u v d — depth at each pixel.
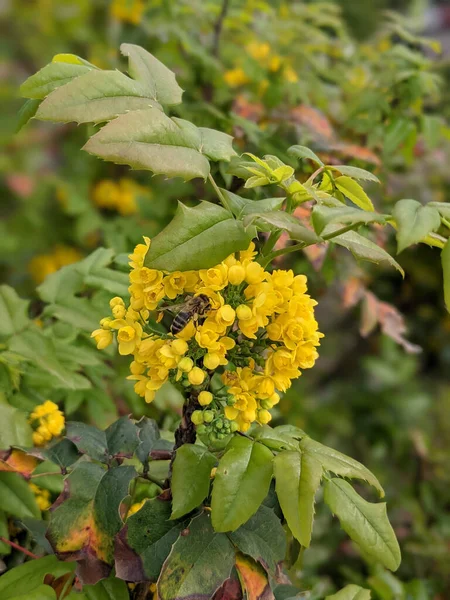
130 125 0.14
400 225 0.12
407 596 0.31
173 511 0.14
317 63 0.38
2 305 0.22
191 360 0.15
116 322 0.16
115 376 0.29
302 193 0.16
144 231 0.33
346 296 0.31
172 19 0.35
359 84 0.40
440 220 0.13
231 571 0.16
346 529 0.15
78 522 0.16
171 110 0.29
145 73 0.16
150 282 0.15
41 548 0.21
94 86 0.14
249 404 0.15
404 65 0.35
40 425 0.21
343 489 0.15
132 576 0.15
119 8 0.40
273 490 0.17
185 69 0.33
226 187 0.28
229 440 0.16
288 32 0.39
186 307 0.15
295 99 0.35
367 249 0.15
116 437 0.17
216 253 0.13
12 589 0.17
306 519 0.14
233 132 0.31
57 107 0.14
